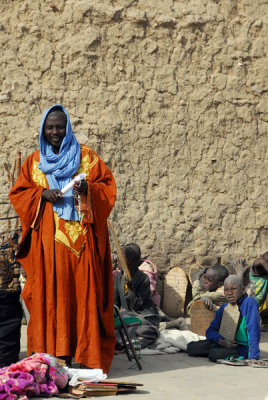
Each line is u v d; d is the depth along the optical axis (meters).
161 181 9.35
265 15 9.73
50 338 5.29
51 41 9.02
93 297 5.41
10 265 5.68
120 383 4.90
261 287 7.99
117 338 6.55
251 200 9.64
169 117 9.39
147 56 9.34
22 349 6.53
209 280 7.89
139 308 6.95
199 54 9.53
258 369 5.76
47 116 5.62
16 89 8.88
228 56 9.62
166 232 9.30
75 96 9.07
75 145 5.67
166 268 9.27
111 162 9.16
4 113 8.84
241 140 9.62
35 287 5.38
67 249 5.40
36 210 5.45
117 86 9.21
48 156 5.59
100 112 9.14
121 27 9.23
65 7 9.06
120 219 9.13
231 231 9.55
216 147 9.54
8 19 8.90
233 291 6.22
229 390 4.94
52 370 4.77
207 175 9.50
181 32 9.46
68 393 4.77
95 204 5.51
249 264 9.57
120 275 7.04
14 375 4.59
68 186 5.39
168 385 5.12
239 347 6.16
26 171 5.64
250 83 9.68
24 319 8.04
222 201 9.54
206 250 9.44
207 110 9.52
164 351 6.57
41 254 5.41
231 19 9.67
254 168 9.66
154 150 9.34
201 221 9.46
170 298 9.02
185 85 9.47
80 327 5.36
